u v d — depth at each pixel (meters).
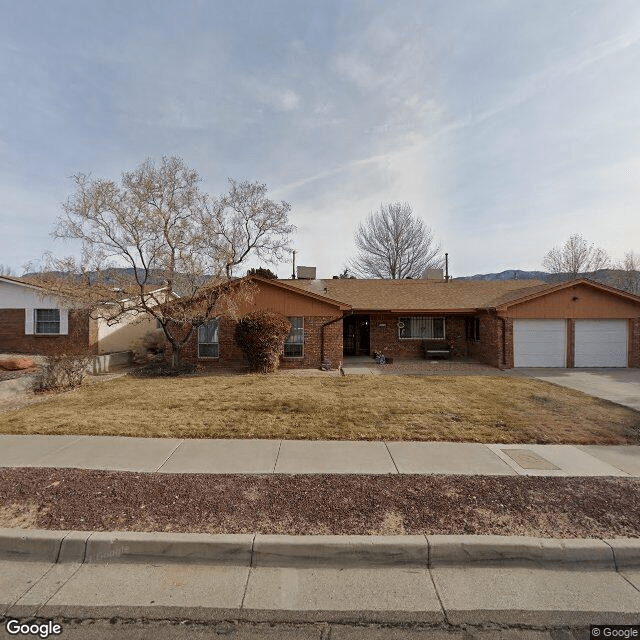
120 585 3.02
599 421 7.04
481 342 16.53
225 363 14.39
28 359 14.22
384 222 35.22
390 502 4.03
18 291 18.39
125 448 5.62
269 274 23.69
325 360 14.41
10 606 2.79
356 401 8.56
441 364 15.75
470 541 3.35
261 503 4.00
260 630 2.59
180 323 13.01
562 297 14.87
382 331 18.00
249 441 5.96
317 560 3.30
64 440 5.96
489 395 9.30
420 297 18.11
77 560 3.32
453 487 4.36
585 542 3.36
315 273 22.23
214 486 4.37
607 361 14.97
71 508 3.86
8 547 3.39
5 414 7.53
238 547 3.32
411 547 3.31
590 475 4.73
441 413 7.58
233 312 13.02
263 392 9.52
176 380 11.57
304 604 2.83
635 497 4.16
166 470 4.83
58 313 18.27
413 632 2.58
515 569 3.25
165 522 3.63
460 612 2.76
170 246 12.60
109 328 19.81
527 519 3.73
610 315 14.86
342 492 4.25
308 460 5.19
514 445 5.82
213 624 2.64
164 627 2.61
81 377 10.86
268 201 13.65
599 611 2.78
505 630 2.61
